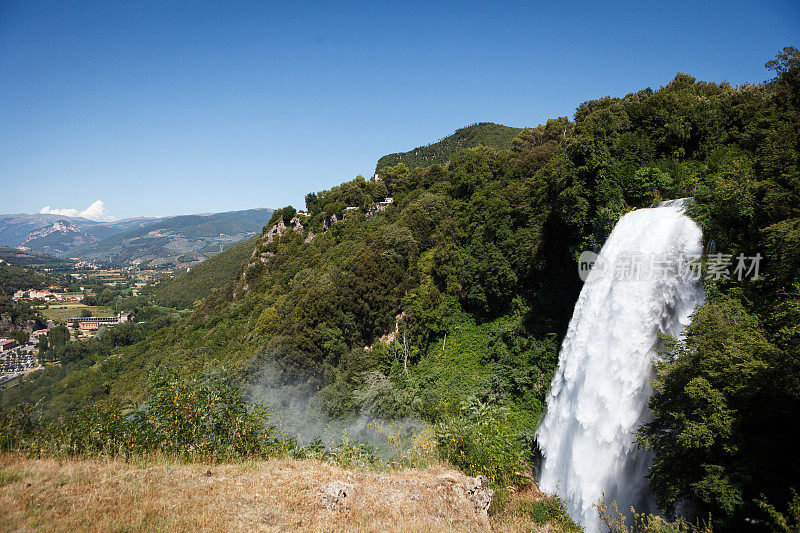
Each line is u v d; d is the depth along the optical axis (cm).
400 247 5231
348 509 991
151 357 8756
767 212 1789
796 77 2598
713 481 1180
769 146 2025
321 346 4631
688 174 2880
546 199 3759
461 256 4794
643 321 2153
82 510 830
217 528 824
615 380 2198
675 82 4181
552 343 3206
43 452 1167
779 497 1055
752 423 1204
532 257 3738
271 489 1030
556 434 2583
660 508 1416
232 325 7762
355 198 9381
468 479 1187
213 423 1323
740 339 1355
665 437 1492
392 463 1448
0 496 850
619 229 2630
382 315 4800
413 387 3566
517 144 7131
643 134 3300
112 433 1237
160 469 1101
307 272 7362
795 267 1534
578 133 3875
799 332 1237
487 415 1471
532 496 1357
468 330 4266
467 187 5947
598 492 2086
